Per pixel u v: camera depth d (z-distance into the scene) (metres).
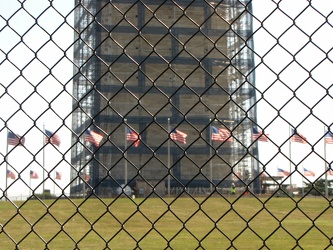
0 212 23.44
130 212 28.53
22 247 16.77
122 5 46.38
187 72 54.69
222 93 58.78
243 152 58.22
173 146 67.06
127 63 59.09
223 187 62.56
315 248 16.69
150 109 64.88
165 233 21.52
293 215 24.86
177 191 64.94
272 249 16.92
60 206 26.31
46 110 3.86
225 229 22.70
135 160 67.12
